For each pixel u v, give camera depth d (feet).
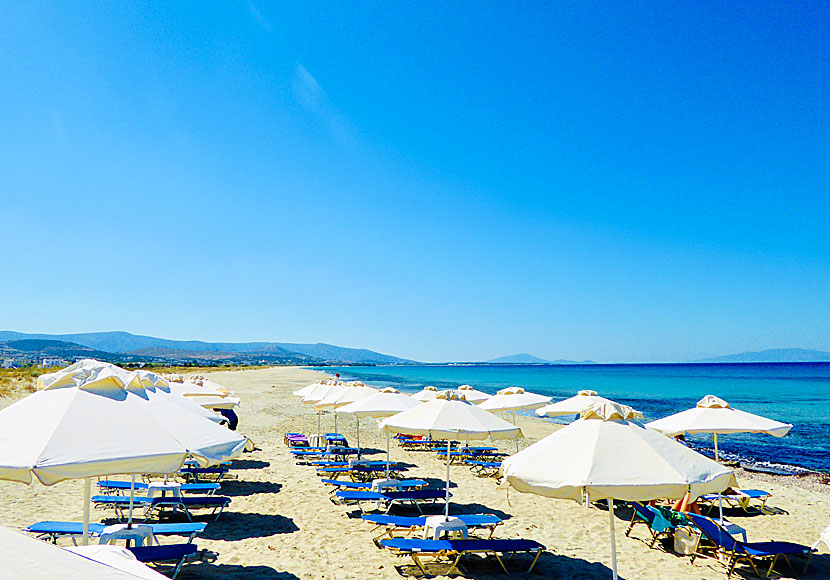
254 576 20.35
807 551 22.20
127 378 18.19
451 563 22.65
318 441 50.78
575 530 27.58
